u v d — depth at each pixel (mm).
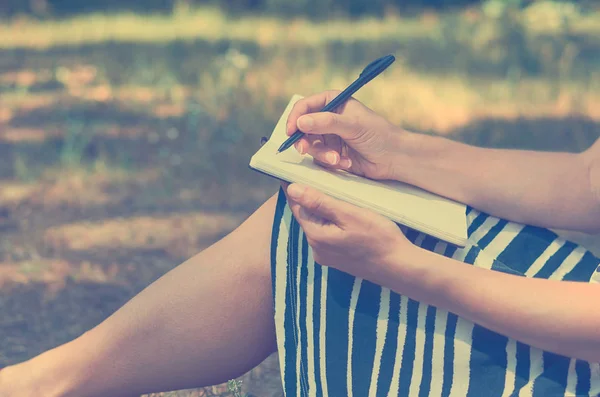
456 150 1918
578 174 1879
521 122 6352
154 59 9398
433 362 1692
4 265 3586
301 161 1794
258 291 1912
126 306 1956
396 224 1663
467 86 7770
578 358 1583
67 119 6344
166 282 1936
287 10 14742
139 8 16328
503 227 1885
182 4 15133
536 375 1648
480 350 1667
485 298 1549
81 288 3348
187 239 3949
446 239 1654
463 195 1906
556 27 10719
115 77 8438
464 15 12195
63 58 9930
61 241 3885
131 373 1951
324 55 9609
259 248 1907
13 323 3020
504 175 1896
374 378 1732
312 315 1773
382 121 1859
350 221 1541
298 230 1783
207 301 1910
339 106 1849
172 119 6449
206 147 5578
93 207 4398
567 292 1545
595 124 6238
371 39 11133
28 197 4574
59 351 1983
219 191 4707
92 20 14758
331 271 1744
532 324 1541
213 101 6883
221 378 1996
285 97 7184
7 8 15648
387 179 1924
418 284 1574
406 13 14328
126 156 5293
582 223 1887
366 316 1727
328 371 1767
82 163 5227
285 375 1833
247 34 12188
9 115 6719
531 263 1831
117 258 3682
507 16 10609
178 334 1916
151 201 4520
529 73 8180
